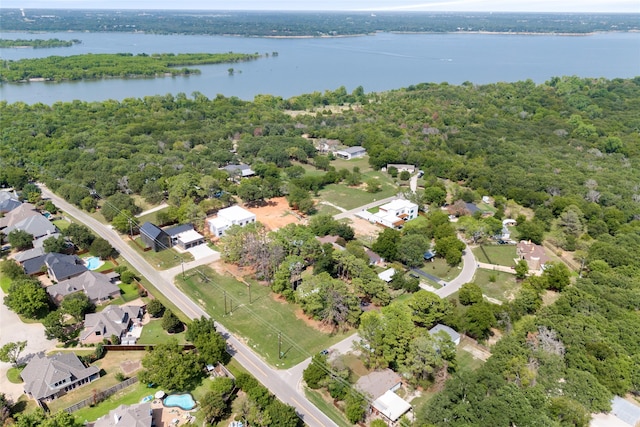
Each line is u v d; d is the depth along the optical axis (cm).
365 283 10519
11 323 9669
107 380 8169
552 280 11181
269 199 16600
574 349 8381
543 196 16512
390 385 7950
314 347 9200
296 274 11119
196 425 7244
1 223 13800
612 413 7500
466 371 8006
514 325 9556
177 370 7744
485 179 18100
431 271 12188
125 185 16200
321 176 18388
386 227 14138
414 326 8662
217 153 19788
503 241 13875
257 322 9919
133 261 12300
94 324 9344
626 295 10194
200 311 10269
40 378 7781
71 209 15575
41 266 11531
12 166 17912
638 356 8356
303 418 7481
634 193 17375
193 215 13925
